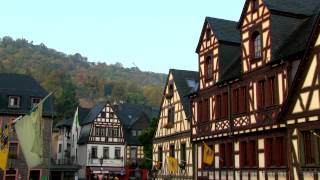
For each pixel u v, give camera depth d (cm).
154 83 16000
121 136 5944
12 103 4125
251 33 2353
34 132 1700
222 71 2683
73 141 6512
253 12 2355
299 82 1867
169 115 3619
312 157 1778
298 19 2273
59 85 10688
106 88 12569
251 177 2252
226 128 2522
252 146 2284
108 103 5975
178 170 3262
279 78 2070
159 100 11844
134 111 6794
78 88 12356
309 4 2362
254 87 2277
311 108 1786
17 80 4394
